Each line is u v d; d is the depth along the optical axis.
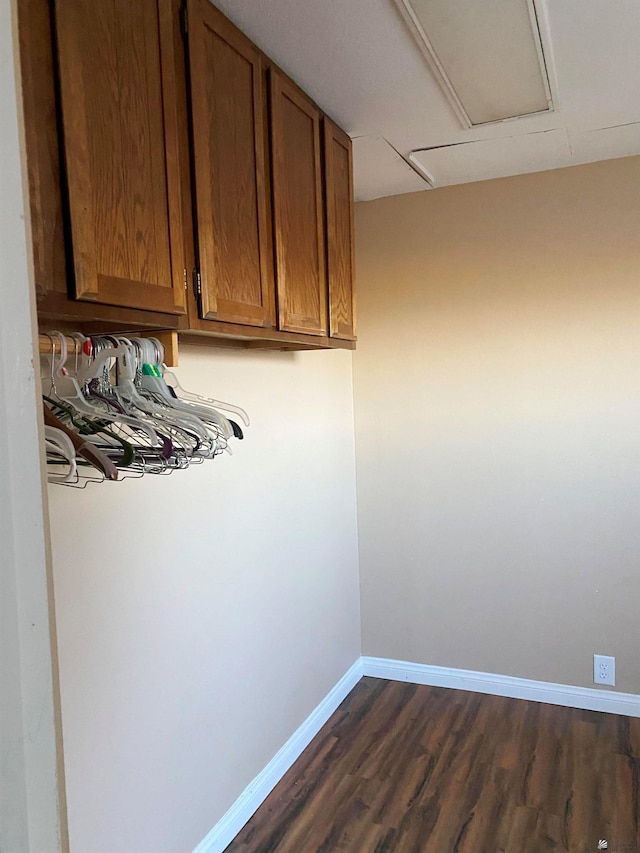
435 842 1.97
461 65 1.77
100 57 1.09
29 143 0.96
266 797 2.21
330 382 2.82
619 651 2.69
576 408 2.70
